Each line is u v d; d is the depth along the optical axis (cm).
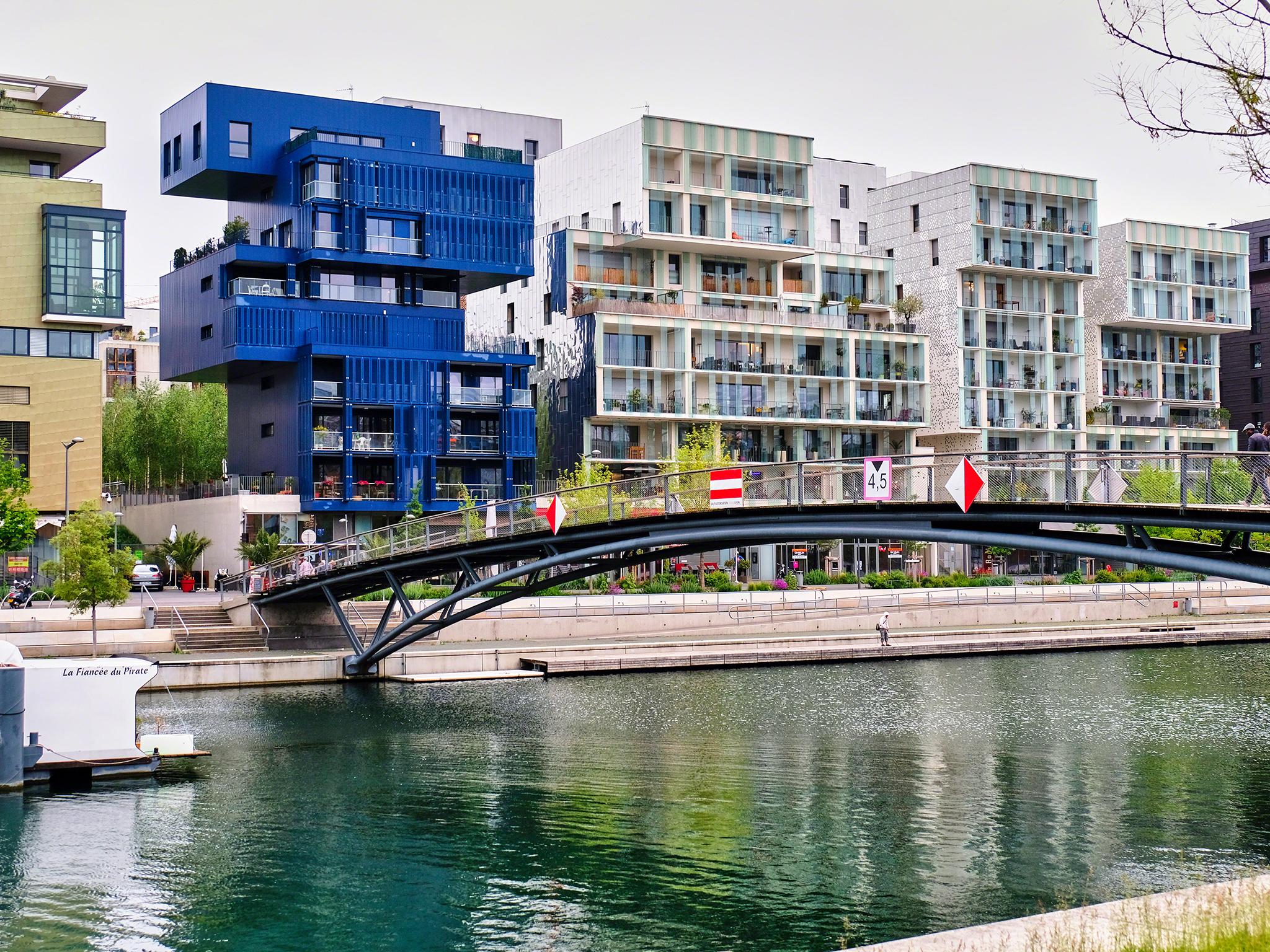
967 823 3312
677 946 2486
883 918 2617
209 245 9112
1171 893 1917
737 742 4406
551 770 3969
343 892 2828
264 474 8888
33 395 7562
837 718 4875
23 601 6544
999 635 7081
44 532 7519
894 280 10988
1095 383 11375
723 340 9694
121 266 7731
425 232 8781
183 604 6231
